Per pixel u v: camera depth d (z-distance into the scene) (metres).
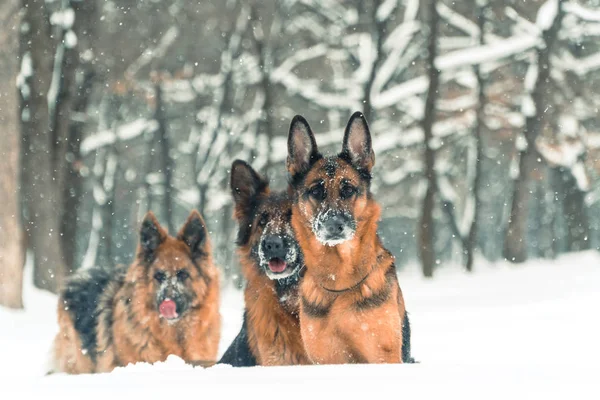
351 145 7.41
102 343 10.06
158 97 32.81
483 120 30.16
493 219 53.41
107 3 30.56
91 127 37.72
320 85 33.69
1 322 15.18
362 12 31.70
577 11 28.11
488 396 3.64
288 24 34.09
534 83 29.27
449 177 39.19
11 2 18.20
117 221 49.44
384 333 6.84
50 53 23.09
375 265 6.89
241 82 34.00
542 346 11.39
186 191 37.66
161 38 32.09
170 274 9.71
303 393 3.82
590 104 31.25
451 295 21.20
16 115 18.25
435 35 28.77
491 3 30.50
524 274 24.62
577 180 33.41
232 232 37.69
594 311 15.20
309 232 7.07
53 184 24.00
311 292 7.02
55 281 21.70
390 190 38.50
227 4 32.72
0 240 17.34
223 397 3.80
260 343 7.91
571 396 3.62
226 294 26.83
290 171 7.66
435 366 4.69
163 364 5.85
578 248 37.75
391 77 30.62
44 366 10.79
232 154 36.75
